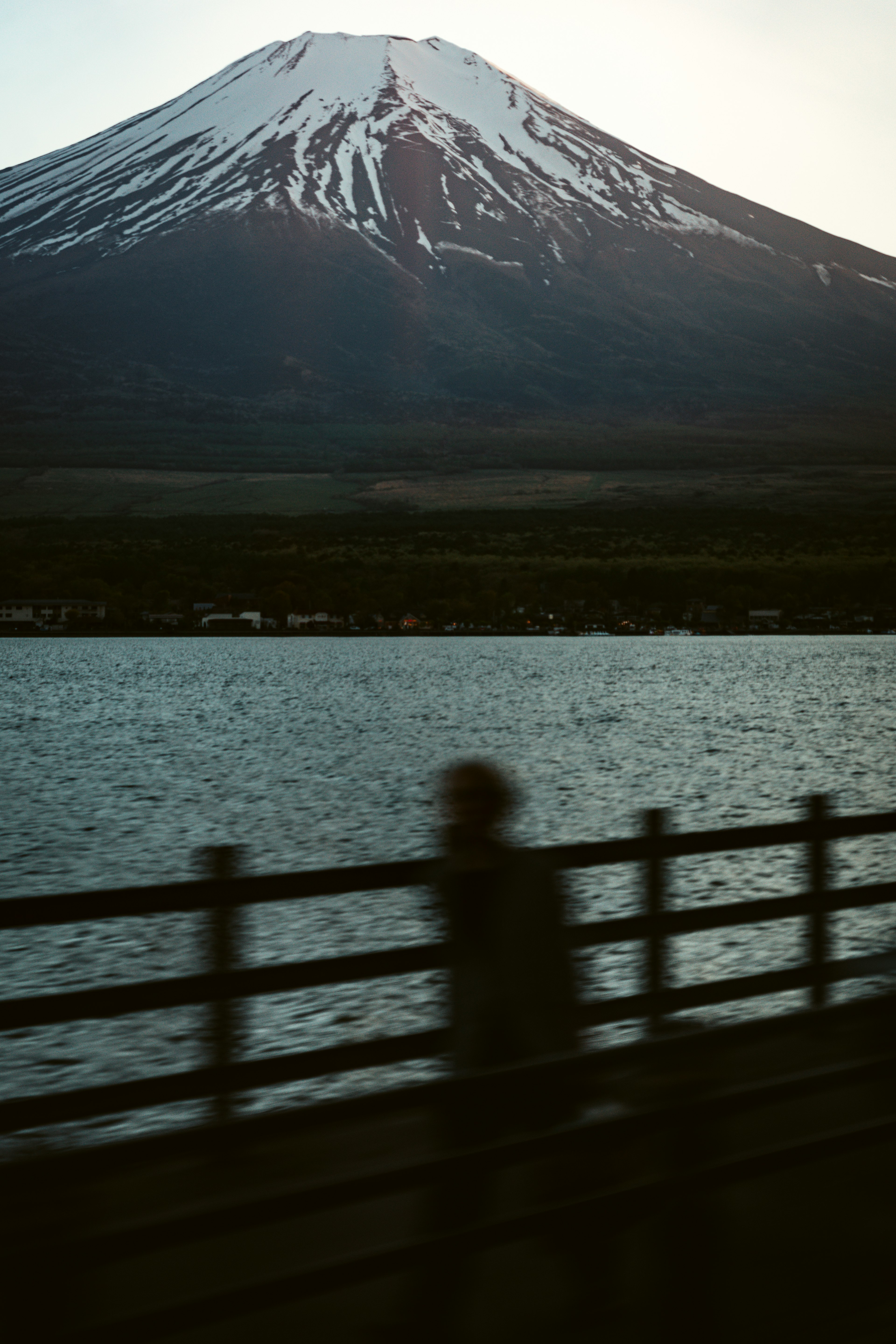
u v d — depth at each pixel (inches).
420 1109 159.3
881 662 5969.5
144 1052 525.7
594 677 4827.8
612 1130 167.3
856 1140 191.5
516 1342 167.6
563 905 201.9
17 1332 128.3
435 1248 151.3
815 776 1857.8
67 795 1737.2
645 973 252.4
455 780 202.7
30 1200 135.0
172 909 190.7
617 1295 176.1
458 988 198.2
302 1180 193.8
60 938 779.4
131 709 3474.4
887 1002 205.6
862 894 294.5
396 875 208.4
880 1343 172.9
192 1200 184.4
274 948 729.6
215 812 1560.0
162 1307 135.5
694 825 1380.4
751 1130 225.6
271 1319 165.8
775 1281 187.0
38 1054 522.6
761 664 5797.2
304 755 2247.8
